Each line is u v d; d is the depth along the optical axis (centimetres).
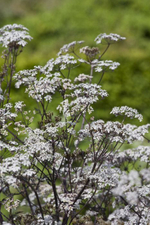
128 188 227
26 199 265
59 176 242
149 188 229
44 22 1204
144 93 716
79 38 1134
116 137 223
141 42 1066
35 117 594
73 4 1273
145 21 1169
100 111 658
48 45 1109
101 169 236
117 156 273
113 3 1272
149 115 682
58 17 1218
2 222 211
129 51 954
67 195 229
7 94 280
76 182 251
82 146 492
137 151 277
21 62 802
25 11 1429
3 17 1364
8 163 198
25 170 206
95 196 285
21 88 671
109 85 717
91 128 228
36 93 246
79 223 254
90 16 1224
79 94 242
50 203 264
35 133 224
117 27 1176
